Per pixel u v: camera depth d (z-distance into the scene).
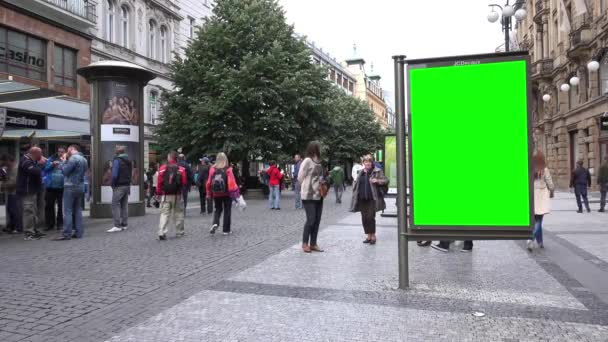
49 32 22.75
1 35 20.27
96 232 10.95
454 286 5.71
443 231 5.45
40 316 4.58
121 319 4.49
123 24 29.64
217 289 5.57
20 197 9.91
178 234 10.15
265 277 6.18
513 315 4.57
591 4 27.06
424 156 5.47
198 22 38.69
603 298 5.15
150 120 32.62
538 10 37.59
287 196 26.61
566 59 31.20
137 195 14.74
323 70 25.77
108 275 6.33
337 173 20.34
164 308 4.84
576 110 29.34
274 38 25.12
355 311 4.71
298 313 4.65
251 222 12.89
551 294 5.33
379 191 9.04
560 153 32.84
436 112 5.43
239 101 22.95
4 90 10.69
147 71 14.48
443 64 5.41
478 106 5.33
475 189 5.35
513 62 5.26
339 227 11.64
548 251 8.16
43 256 7.79
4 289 5.59
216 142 23.47
